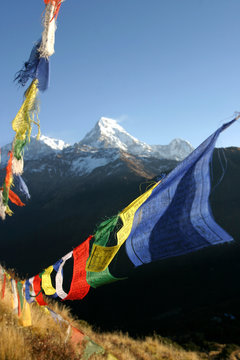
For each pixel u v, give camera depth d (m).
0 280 8.05
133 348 10.64
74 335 5.88
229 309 35.44
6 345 4.62
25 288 5.85
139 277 88.44
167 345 13.41
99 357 5.68
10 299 7.17
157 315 64.06
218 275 81.12
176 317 49.38
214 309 37.50
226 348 16.95
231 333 20.66
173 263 94.31
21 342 4.91
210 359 15.12
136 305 71.69
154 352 11.41
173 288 78.69
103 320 64.25
